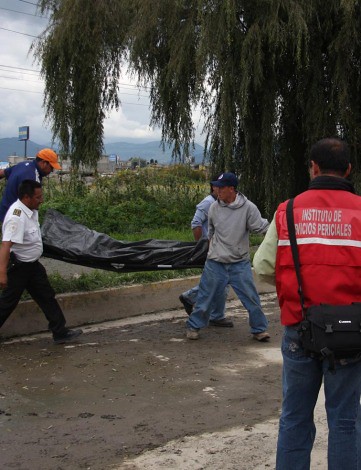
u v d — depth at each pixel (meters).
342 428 3.07
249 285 6.82
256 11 13.52
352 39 13.62
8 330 6.82
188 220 14.89
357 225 3.07
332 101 14.12
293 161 15.09
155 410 4.88
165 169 17.36
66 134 17.58
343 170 3.23
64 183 16.95
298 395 3.19
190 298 7.63
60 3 17.34
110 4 17.08
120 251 7.12
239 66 13.80
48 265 9.54
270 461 4.02
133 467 3.91
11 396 5.13
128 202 15.48
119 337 7.01
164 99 16.05
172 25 14.64
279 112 14.83
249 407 4.98
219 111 14.43
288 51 14.17
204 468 3.91
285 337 3.22
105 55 17.44
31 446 4.20
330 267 3.04
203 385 5.48
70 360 6.10
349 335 2.92
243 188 14.95
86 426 4.54
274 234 3.27
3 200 7.12
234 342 6.91
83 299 7.50
